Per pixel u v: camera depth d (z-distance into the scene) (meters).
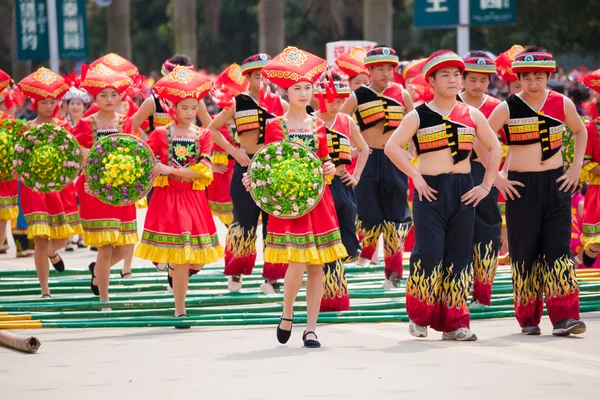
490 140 17.59
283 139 17.31
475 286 20.81
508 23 39.94
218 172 26.78
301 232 17.05
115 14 69.88
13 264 29.94
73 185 24.09
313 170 16.83
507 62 22.84
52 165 21.30
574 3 71.88
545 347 16.97
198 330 19.16
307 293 17.45
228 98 22.23
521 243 18.19
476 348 16.91
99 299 21.47
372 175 23.36
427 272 17.50
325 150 17.50
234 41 99.44
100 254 21.09
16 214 24.09
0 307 20.67
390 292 22.50
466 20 40.12
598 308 20.52
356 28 85.06
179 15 71.12
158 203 19.53
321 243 17.22
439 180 17.53
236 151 22.22
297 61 17.41
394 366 15.55
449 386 14.21
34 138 21.45
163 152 19.42
